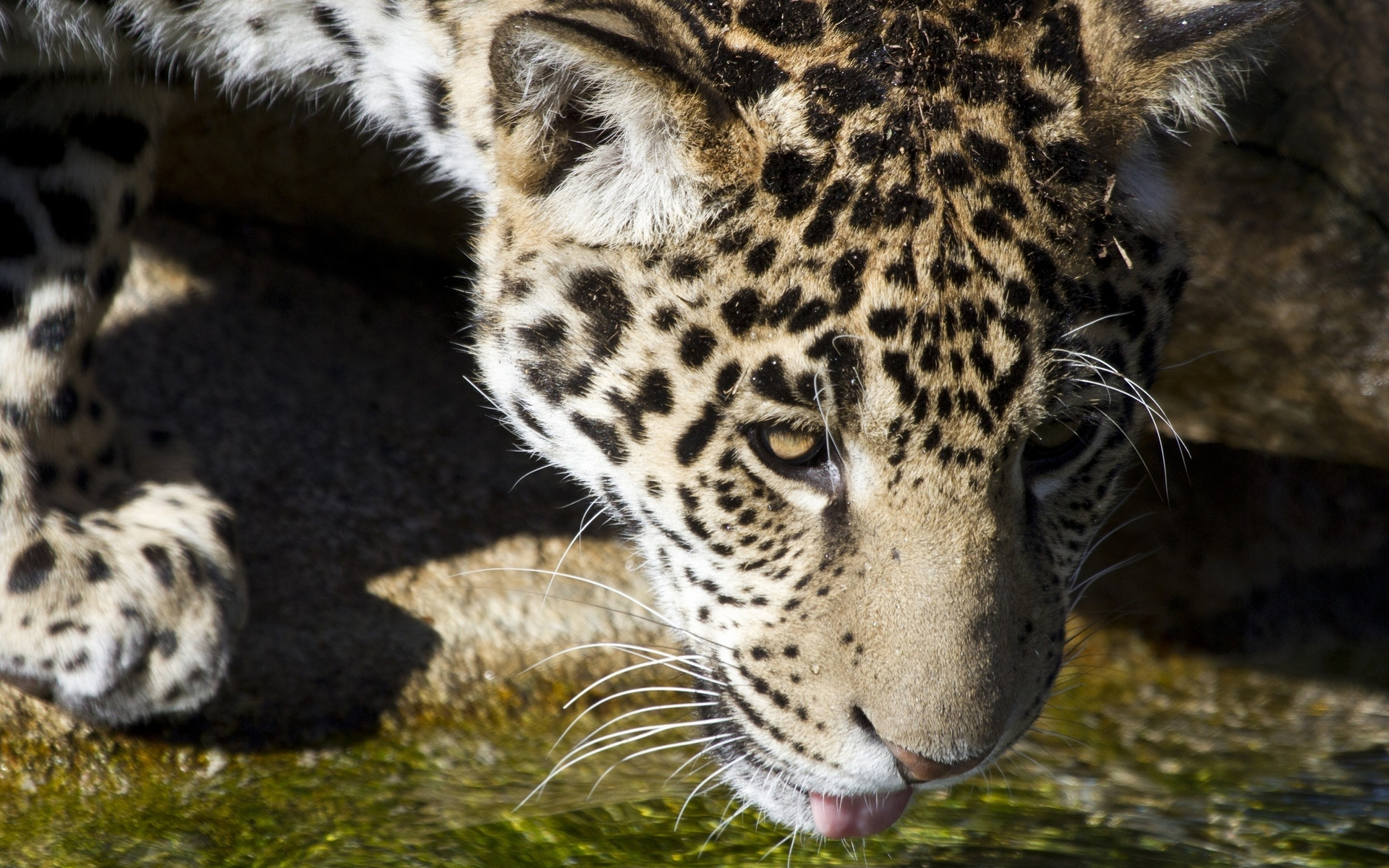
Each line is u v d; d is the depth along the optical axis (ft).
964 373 22.17
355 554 33.06
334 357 37.04
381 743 30.42
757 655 24.09
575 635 33.09
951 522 22.68
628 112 22.44
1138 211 24.20
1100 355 23.53
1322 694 36.63
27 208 28.58
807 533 23.75
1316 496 39.78
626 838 28.12
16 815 26.99
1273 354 34.19
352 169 37.24
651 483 24.68
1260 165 31.96
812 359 22.36
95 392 30.66
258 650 30.55
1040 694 24.16
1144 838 29.17
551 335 24.95
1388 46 31.30
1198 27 24.09
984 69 23.02
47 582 27.17
